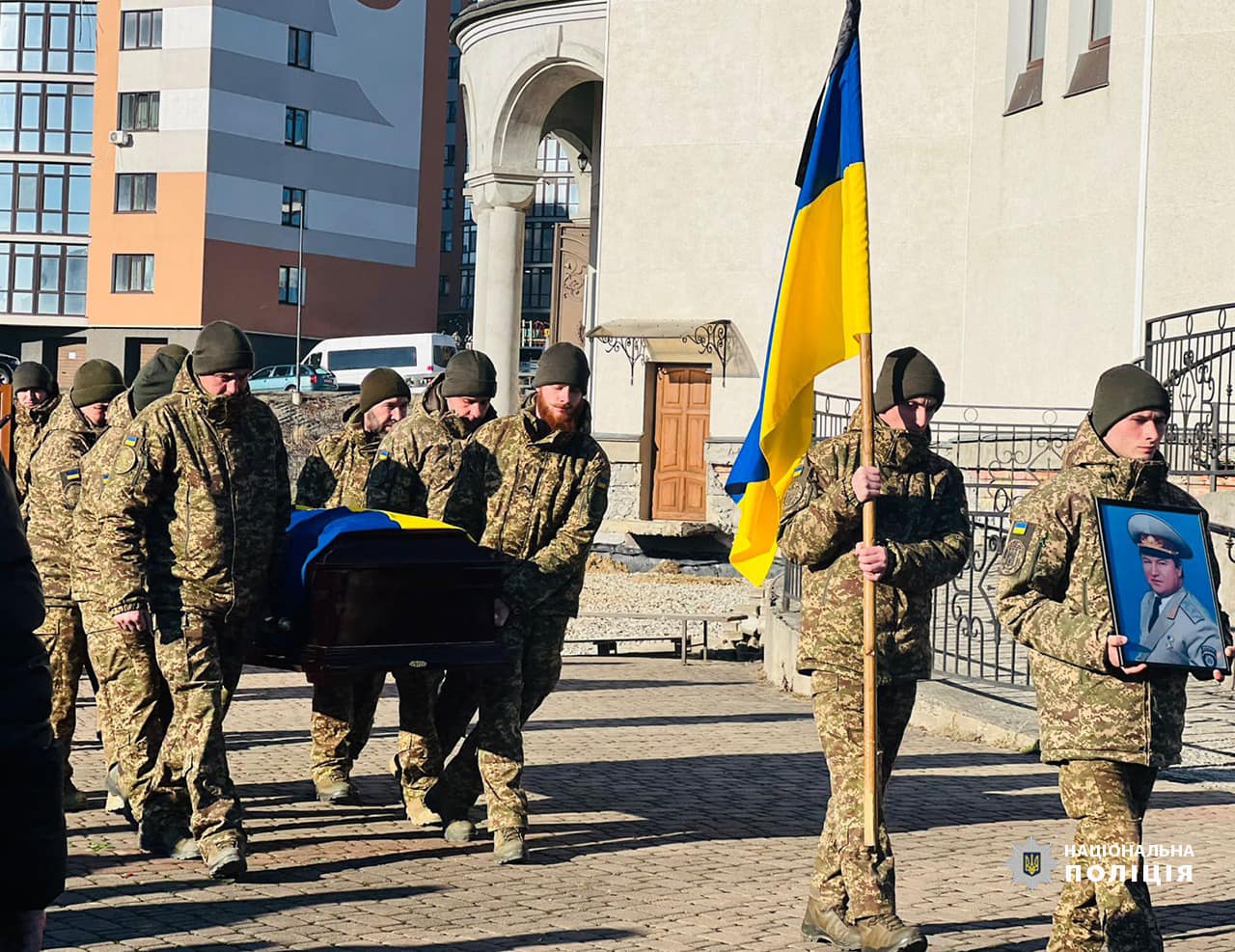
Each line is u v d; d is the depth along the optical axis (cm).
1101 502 478
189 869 652
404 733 737
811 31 2516
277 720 1055
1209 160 1991
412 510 748
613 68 2642
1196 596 477
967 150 2400
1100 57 2123
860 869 527
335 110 6669
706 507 2559
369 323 6812
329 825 744
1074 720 480
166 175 6275
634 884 648
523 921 584
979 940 571
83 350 6475
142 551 641
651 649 1630
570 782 870
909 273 2422
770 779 896
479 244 2952
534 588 694
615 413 2684
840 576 553
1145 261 2025
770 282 2547
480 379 747
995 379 2303
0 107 6341
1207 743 980
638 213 2625
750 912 603
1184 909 622
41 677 230
